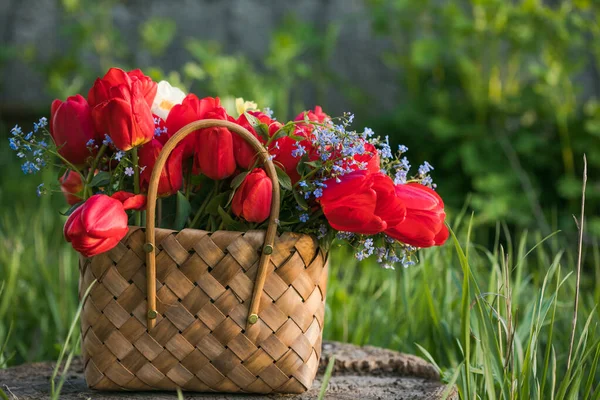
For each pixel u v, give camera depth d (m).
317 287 1.64
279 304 1.61
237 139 1.59
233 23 4.74
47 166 1.64
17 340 2.17
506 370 1.67
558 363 1.93
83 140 1.61
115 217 1.54
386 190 1.56
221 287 1.60
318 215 1.62
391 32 4.18
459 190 3.78
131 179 1.64
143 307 1.60
